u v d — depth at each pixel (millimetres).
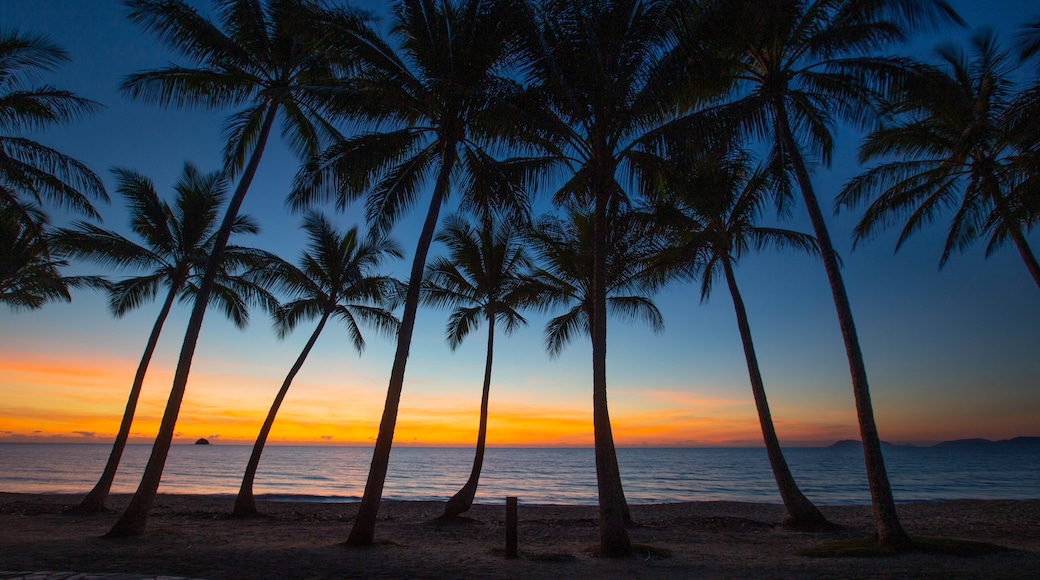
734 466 85438
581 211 16531
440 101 10859
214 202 17422
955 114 15141
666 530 14523
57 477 45875
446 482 52688
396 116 11602
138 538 10570
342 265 18719
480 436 17266
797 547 11148
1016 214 12211
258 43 12406
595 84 9742
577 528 14961
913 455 140250
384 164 11617
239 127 13039
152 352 16797
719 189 15156
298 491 37344
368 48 10523
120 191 16250
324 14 10125
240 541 10844
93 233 14977
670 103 9828
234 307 19219
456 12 11312
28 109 12961
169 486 40688
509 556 9367
